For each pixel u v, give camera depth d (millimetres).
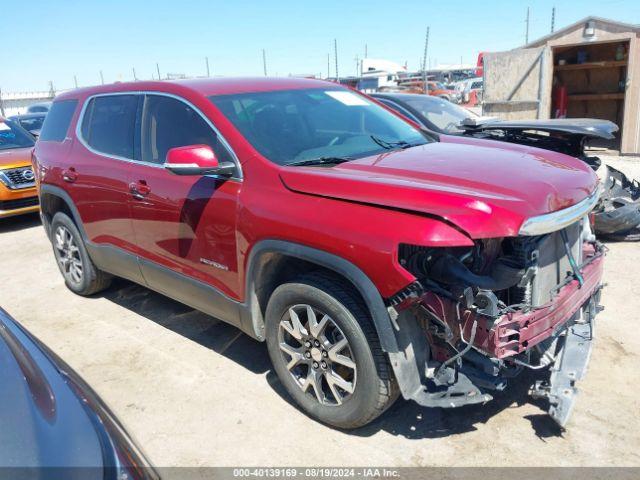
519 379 3480
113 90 4520
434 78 37406
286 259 3242
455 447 2941
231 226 3309
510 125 5770
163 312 4867
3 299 5449
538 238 2807
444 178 2926
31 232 8359
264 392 3543
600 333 4039
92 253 4824
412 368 2773
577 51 12820
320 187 2945
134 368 3920
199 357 4031
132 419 3322
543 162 3336
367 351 2805
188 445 3070
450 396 2770
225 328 4484
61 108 5176
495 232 2492
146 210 3949
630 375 3492
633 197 6566
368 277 2654
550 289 2945
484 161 3262
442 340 2797
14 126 10031
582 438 2947
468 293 2514
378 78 27031
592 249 3459
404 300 2566
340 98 4301
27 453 1600
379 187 2760
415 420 3184
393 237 2570
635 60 11141
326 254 2805
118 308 5016
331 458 2912
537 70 11867
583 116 13297
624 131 11562
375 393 2846
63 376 2029
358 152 3619
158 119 3963
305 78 4574
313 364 3111
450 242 2457
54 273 6184
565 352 3133
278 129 3594
